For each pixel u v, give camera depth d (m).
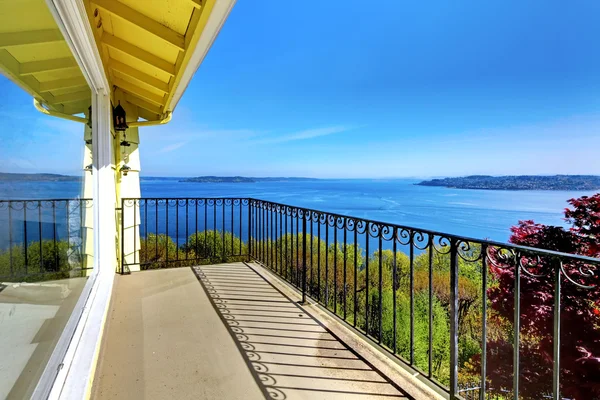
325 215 2.60
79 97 2.27
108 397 1.58
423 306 7.33
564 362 3.40
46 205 1.58
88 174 2.55
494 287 4.28
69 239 1.97
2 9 1.12
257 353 2.04
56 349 1.52
